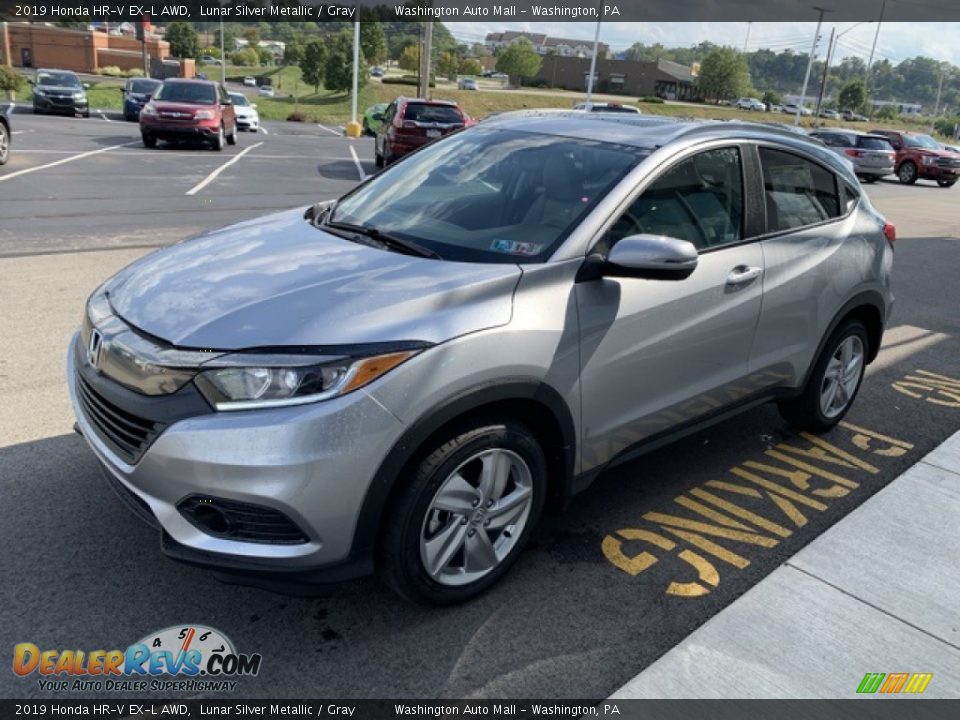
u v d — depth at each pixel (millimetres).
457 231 3225
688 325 3352
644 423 3342
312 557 2496
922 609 3092
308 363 2422
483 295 2740
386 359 2480
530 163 3514
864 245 4367
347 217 3629
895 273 9977
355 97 34031
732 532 3592
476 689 2590
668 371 3344
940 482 4145
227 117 20453
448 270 2861
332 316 2553
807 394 4406
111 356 2678
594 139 3578
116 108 38906
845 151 25922
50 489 3541
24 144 17328
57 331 5449
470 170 3656
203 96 19656
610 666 2717
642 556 3359
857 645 2873
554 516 3240
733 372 3709
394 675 2629
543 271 2889
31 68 78688
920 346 6723
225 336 2512
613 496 3855
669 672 2695
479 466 2857
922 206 19219
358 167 18469
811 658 2795
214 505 2438
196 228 9711
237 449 2369
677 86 109562
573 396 2971
